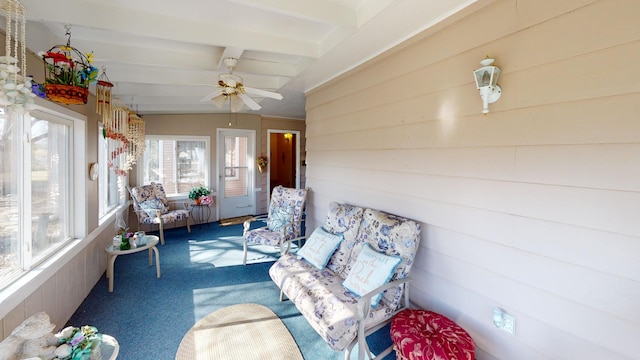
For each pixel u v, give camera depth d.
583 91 1.34
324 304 2.13
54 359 1.41
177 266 3.81
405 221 2.26
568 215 1.41
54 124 2.57
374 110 2.76
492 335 1.77
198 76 3.51
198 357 2.11
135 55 2.77
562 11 1.40
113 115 3.11
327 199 3.67
